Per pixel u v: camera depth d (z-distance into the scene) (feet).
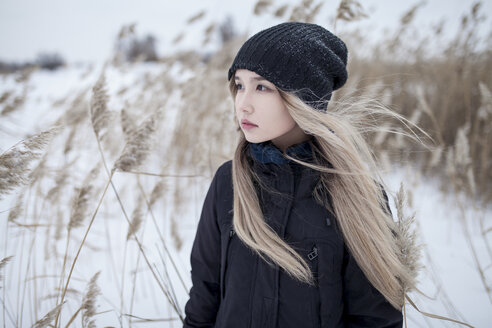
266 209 2.81
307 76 2.55
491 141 8.76
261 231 2.68
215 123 7.78
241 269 2.81
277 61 2.47
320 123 2.62
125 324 4.79
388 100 6.21
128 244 7.21
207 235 3.27
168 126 9.50
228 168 3.30
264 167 2.83
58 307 3.22
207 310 3.29
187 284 6.02
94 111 3.82
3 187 2.82
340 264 2.73
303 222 2.71
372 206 2.74
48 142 2.98
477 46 10.21
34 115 12.31
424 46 11.47
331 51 2.76
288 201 2.73
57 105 10.19
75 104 7.01
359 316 2.85
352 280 2.78
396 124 9.14
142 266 6.48
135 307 5.28
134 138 3.49
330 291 2.65
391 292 2.71
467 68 10.17
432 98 10.62
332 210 2.79
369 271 2.70
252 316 2.70
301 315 2.64
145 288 5.83
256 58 2.51
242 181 2.88
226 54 10.78
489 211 8.36
